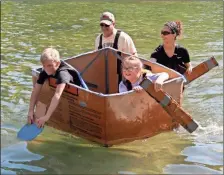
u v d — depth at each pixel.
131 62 5.89
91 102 5.71
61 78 5.81
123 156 5.66
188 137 6.19
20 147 5.88
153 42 12.22
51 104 5.71
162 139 6.13
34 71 6.34
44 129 6.43
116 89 7.18
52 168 5.38
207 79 8.52
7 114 6.90
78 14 17.83
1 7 19.48
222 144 5.98
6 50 11.13
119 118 5.73
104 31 7.20
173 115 5.91
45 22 15.90
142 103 5.86
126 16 17.39
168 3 20.88
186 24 15.13
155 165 5.43
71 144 5.99
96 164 5.48
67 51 11.19
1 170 5.30
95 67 7.09
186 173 5.22
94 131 5.88
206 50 10.87
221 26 14.61
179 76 6.25
